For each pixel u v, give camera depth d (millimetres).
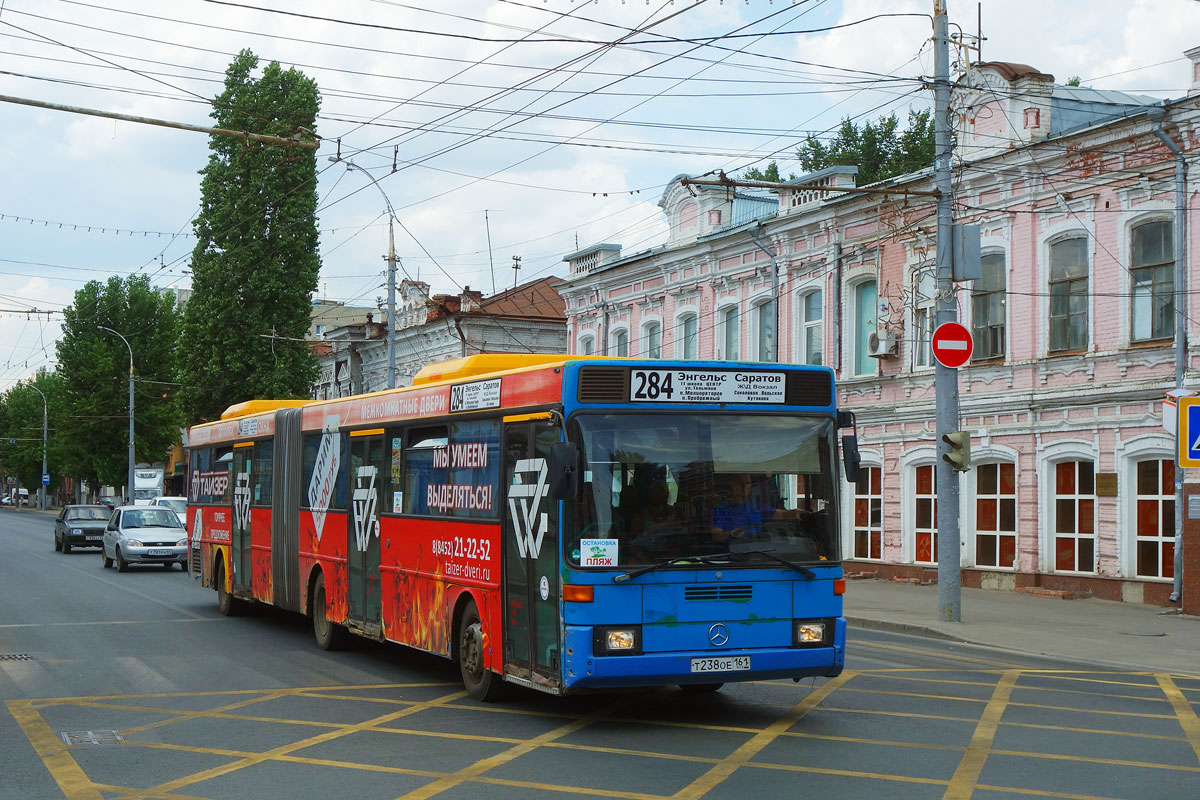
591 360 10234
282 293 48781
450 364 13242
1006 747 9352
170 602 22469
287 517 17391
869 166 50281
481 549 11570
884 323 27797
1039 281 24031
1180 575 20688
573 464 9656
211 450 21781
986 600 22734
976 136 25781
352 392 60125
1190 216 20938
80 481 81312
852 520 29625
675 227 36688
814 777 8328
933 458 26703
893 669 14008
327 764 8883
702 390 10438
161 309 74500
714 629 10094
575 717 10773
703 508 10234
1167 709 11203
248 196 47938
